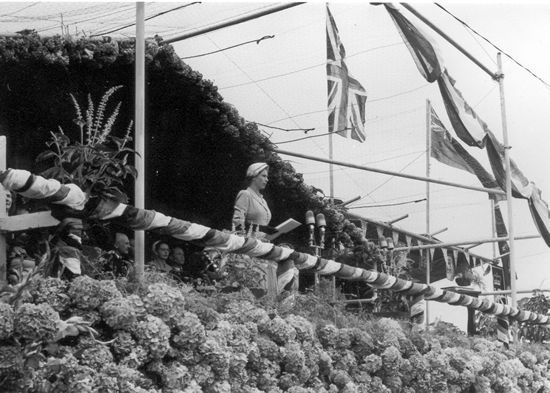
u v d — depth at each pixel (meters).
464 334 10.57
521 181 14.87
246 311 6.45
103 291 5.01
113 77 8.37
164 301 5.29
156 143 9.49
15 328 4.49
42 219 5.30
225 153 9.54
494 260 16.77
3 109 8.59
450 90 13.51
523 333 14.10
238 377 5.95
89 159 5.45
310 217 9.70
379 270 11.33
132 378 4.87
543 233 15.62
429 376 8.43
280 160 9.55
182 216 10.70
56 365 4.59
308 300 7.62
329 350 7.31
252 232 8.41
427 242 15.30
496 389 10.12
